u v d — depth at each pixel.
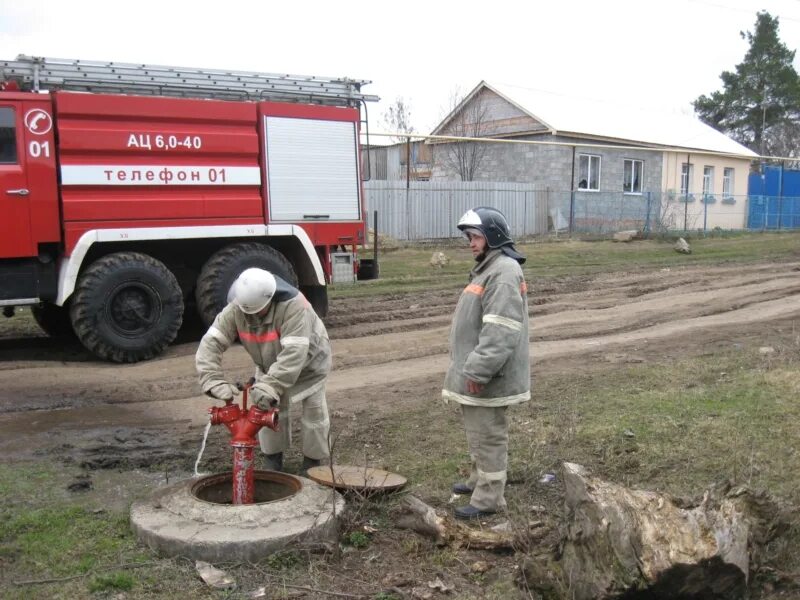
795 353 8.48
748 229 32.50
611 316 11.52
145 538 3.94
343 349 9.27
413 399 7.02
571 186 26.95
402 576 3.76
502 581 3.71
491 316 4.04
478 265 4.23
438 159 30.14
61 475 5.10
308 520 4.00
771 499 3.75
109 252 8.86
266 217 9.52
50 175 8.17
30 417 6.53
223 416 4.32
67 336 10.14
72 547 3.97
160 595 3.51
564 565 3.48
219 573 3.66
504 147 28.08
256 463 5.32
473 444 4.34
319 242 9.95
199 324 10.76
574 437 5.66
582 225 26.80
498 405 4.20
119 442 5.86
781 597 3.45
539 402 6.70
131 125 8.57
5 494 4.71
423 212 23.02
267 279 4.32
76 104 8.23
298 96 9.84
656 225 27.58
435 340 9.86
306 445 5.00
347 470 4.98
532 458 5.31
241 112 9.23
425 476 5.09
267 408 4.28
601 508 3.34
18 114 8.00
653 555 3.15
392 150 30.08
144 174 8.64
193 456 5.52
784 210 34.69
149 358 8.73
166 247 9.35
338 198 10.05
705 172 32.25
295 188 9.68
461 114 29.75
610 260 19.62
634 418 6.09
